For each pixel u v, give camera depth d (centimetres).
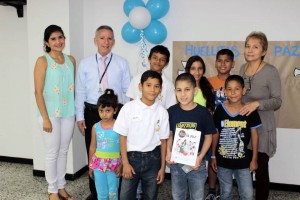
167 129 216
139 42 344
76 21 341
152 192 223
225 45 322
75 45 341
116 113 261
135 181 220
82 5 353
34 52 336
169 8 331
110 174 241
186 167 212
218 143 230
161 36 316
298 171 321
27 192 308
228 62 267
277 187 328
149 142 213
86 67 268
